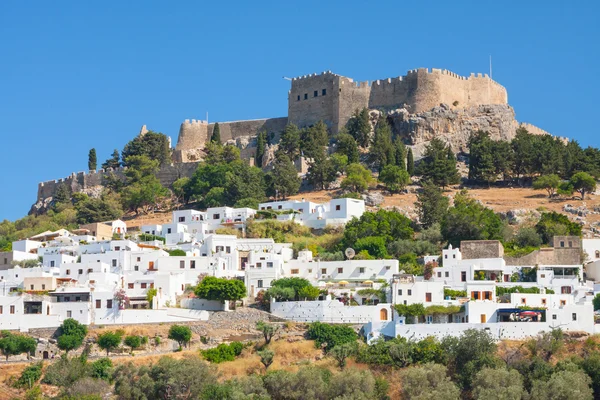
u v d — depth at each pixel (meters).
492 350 196.50
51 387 194.12
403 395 186.25
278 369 198.00
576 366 186.25
